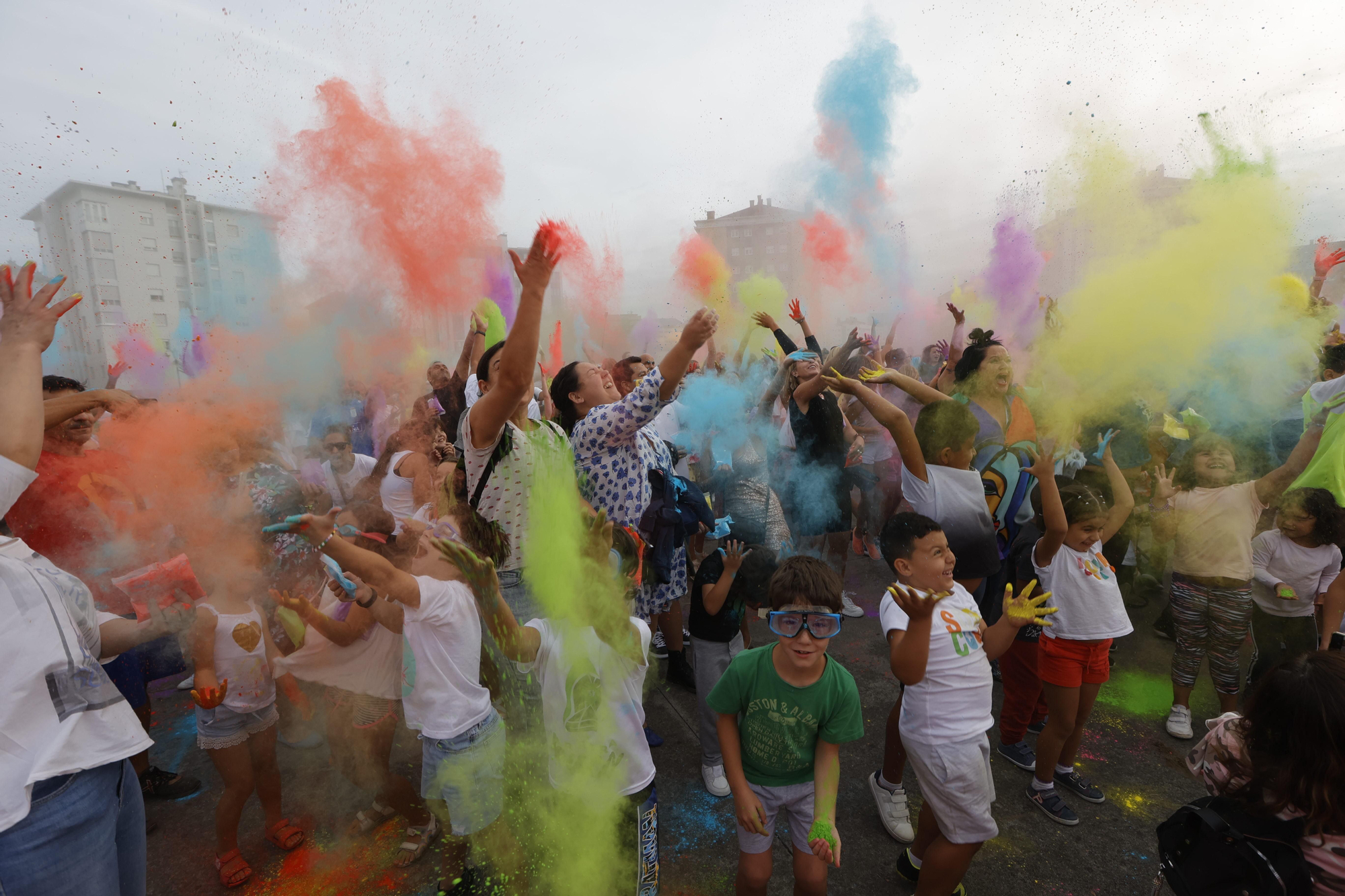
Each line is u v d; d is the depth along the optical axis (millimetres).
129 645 1874
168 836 2373
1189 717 3020
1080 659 2424
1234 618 2877
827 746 1777
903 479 2779
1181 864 1386
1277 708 1275
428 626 1894
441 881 2061
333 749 2244
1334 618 2805
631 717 1800
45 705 1186
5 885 1113
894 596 1787
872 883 2172
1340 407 2973
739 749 1839
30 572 1253
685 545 2965
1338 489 2850
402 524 2521
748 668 1805
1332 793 1201
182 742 2949
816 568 1742
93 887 1230
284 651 2289
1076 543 2441
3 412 1260
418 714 1920
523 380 1658
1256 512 2941
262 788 2238
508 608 1815
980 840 1896
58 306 1404
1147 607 4340
